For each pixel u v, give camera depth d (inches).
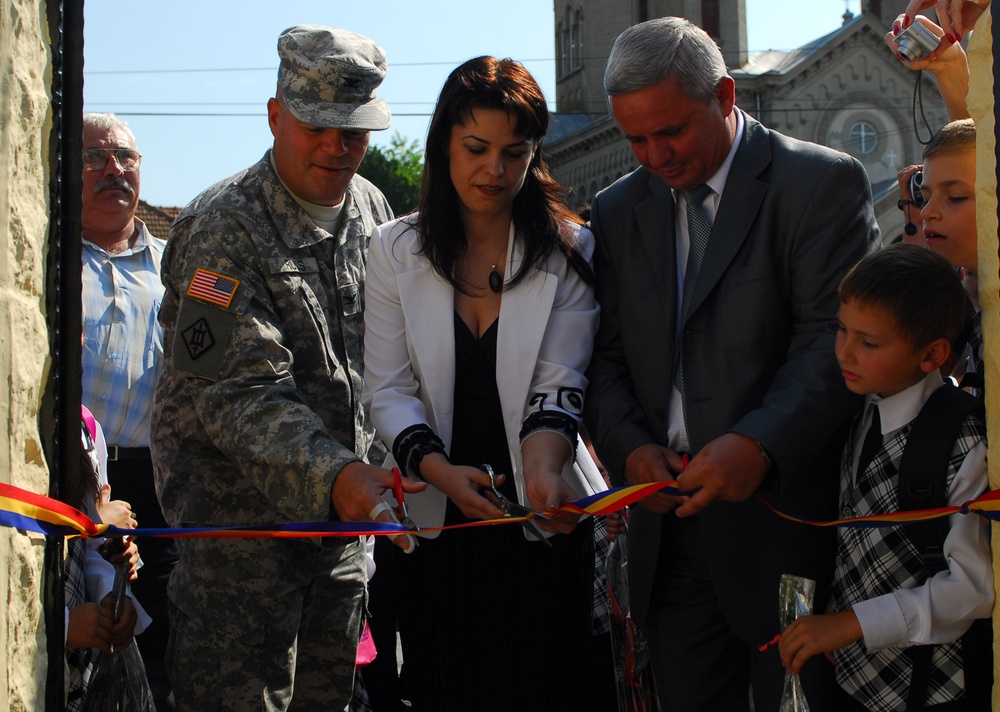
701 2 1702.8
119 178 198.5
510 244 136.6
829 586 134.6
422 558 139.4
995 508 97.3
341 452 120.9
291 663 139.9
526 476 128.9
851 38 1635.1
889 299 112.7
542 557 139.5
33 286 100.9
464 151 128.8
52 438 105.2
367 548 165.6
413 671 143.8
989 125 95.3
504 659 139.6
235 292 131.6
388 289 137.9
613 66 128.5
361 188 165.3
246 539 136.8
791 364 130.6
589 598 147.2
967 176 127.8
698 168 130.9
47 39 103.3
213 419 128.9
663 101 125.4
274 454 122.9
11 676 94.3
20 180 97.8
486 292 137.6
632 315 141.9
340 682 149.7
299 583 139.5
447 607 139.4
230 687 135.6
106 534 107.3
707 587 142.2
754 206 133.5
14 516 93.4
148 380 199.0
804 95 1638.8
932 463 113.0
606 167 1678.2
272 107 144.5
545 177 138.7
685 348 137.1
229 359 129.7
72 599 129.9
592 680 187.3
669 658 145.3
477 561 138.4
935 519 112.5
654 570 142.2
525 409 134.9
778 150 136.0
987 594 108.8
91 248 199.2
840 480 131.0
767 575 134.9
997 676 97.7
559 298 138.9
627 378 145.6
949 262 127.3
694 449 136.1
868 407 123.9
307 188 140.5
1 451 93.1
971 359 136.4
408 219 139.6
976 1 119.6
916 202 169.2
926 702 114.4
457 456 137.4
